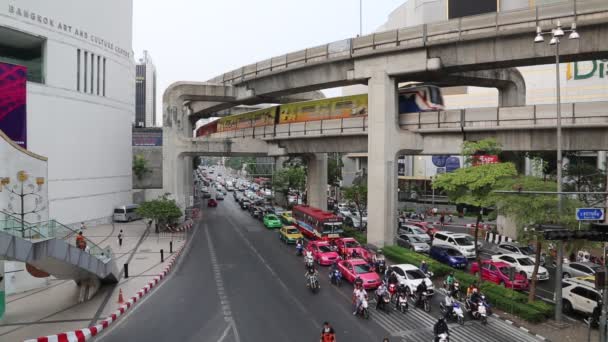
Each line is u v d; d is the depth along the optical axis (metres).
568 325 20.02
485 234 43.41
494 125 32.19
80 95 47.53
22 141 30.59
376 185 36.03
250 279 28.02
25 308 22.19
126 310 22.00
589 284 22.44
